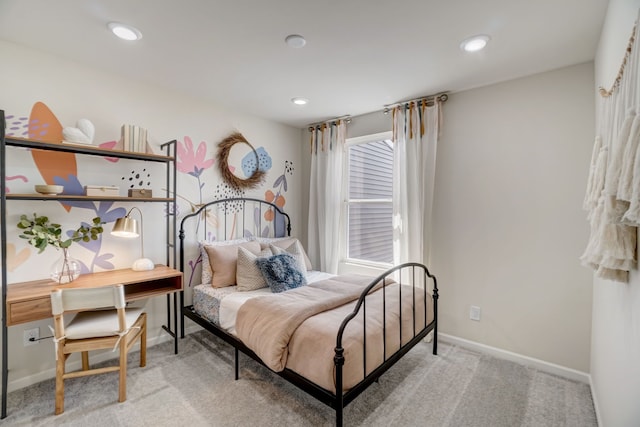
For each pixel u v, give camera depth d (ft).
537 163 7.95
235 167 11.27
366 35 6.34
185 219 9.78
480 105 8.84
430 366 8.05
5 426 5.80
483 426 5.86
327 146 12.43
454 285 9.34
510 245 8.37
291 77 8.41
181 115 9.70
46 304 6.31
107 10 5.58
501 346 8.55
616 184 3.43
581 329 7.41
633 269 4.01
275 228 12.73
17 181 6.96
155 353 8.73
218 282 9.18
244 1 5.29
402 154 10.13
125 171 8.59
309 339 5.62
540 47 6.71
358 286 8.30
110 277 7.66
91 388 7.01
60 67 7.44
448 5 5.35
